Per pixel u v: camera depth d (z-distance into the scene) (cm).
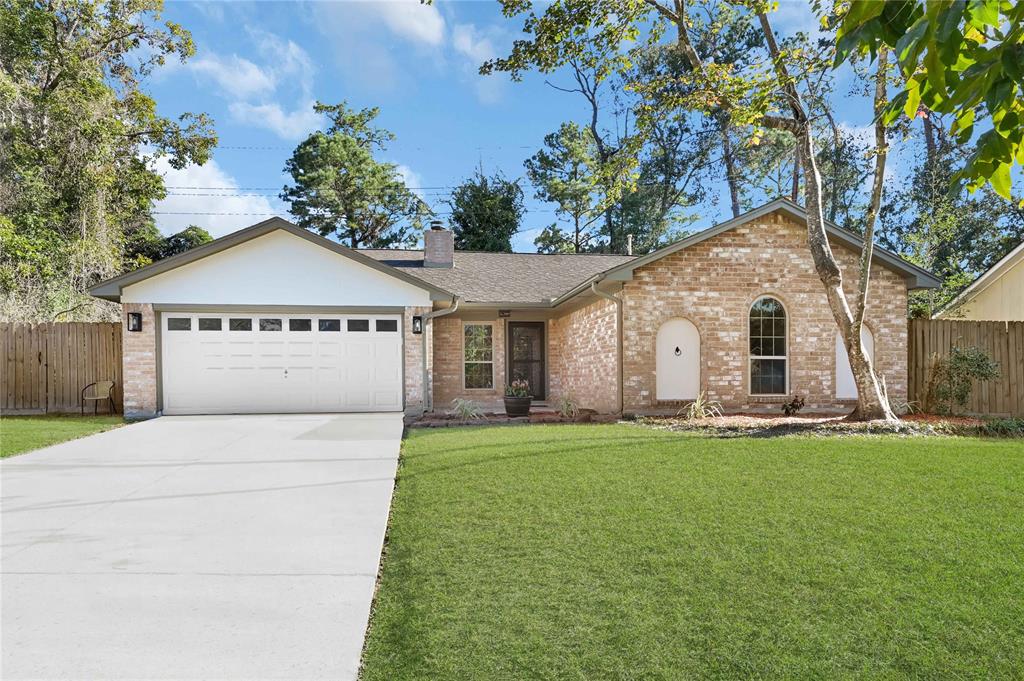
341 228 3809
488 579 385
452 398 1666
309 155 3716
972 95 181
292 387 1345
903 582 373
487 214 3341
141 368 1288
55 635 321
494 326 1698
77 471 733
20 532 498
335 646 310
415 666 287
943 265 2405
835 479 638
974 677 273
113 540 477
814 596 354
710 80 1098
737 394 1271
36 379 1377
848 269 1295
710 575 385
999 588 363
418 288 1373
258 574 407
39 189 2203
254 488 645
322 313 1352
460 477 663
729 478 646
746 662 285
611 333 1312
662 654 292
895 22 186
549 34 1142
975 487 602
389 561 433
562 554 427
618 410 1257
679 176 3497
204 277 1312
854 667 281
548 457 770
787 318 1289
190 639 318
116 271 2325
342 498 604
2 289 1925
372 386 1366
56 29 2314
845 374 1297
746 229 1282
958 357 1198
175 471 730
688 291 1265
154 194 2653
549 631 316
